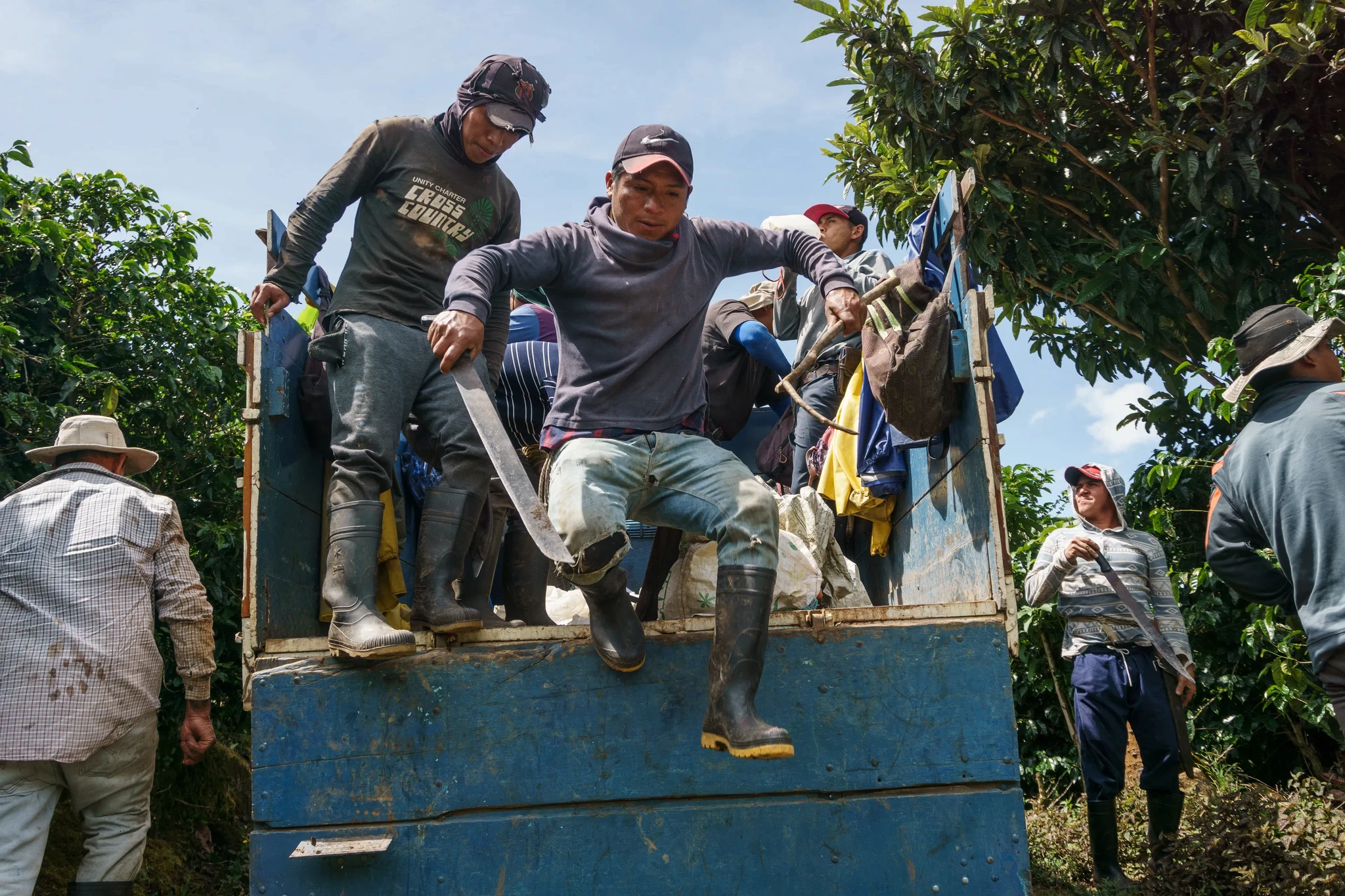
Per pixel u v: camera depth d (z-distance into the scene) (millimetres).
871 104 7766
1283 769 6371
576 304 2688
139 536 3461
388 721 2426
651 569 2998
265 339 2861
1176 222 7602
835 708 2438
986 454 2566
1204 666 6273
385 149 3148
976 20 7551
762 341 3949
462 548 2750
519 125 3139
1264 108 7172
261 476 2713
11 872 3119
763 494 2445
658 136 2662
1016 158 7605
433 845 2365
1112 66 7852
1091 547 4195
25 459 5484
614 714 2438
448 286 2504
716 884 2352
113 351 6277
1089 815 4254
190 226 6891
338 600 2564
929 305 2727
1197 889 3727
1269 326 3004
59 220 6508
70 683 3203
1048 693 6953
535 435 3846
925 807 2387
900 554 3615
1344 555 2625
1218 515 3084
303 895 2336
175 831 5996
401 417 2898
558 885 2352
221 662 5992
